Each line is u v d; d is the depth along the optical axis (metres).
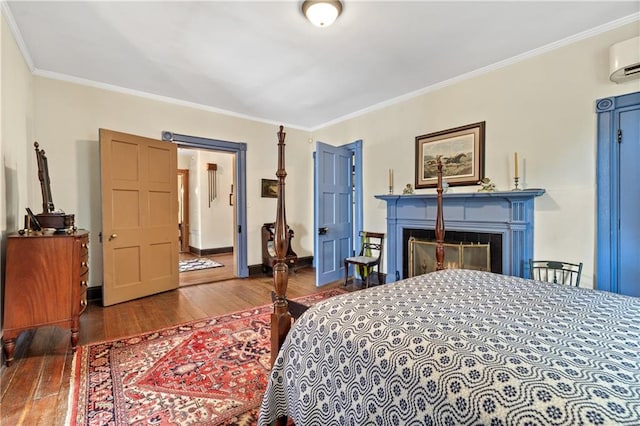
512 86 3.06
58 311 2.34
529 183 2.96
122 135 3.56
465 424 0.80
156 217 3.92
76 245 2.42
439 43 2.75
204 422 1.60
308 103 4.36
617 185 2.48
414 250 3.83
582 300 1.50
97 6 2.22
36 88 3.26
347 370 1.14
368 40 2.69
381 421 0.99
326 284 4.41
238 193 4.86
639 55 2.26
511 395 0.78
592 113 2.60
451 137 3.55
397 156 4.16
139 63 3.13
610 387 0.76
